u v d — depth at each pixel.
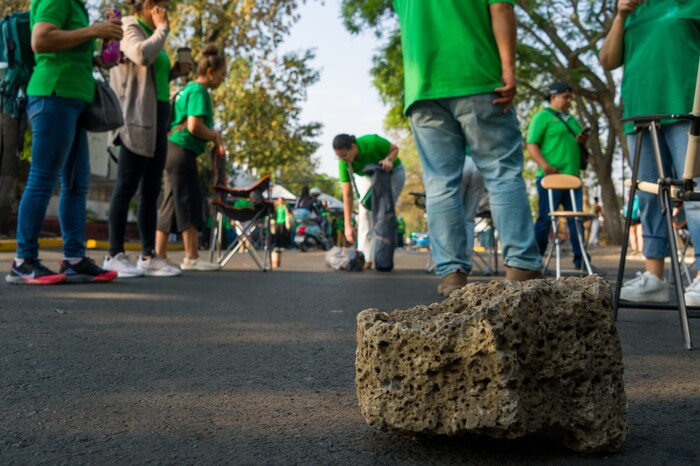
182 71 6.64
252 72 20.70
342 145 7.98
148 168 6.39
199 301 4.36
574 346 1.49
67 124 4.88
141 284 5.46
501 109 4.10
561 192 7.02
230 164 22.75
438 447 1.50
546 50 20.61
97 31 4.80
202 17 19.47
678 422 1.73
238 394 1.99
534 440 1.54
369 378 1.56
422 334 1.49
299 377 2.21
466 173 7.27
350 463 1.41
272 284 5.89
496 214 4.12
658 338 3.07
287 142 22.42
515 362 1.43
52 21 4.66
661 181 3.01
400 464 1.40
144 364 2.39
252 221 8.13
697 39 3.78
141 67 5.95
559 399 1.48
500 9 4.05
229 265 9.11
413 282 6.35
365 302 4.46
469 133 4.13
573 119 7.09
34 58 4.98
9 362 2.37
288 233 20.47
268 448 1.50
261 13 19.36
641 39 3.93
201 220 7.58
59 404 1.86
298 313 3.83
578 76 19.86
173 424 1.69
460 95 4.08
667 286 4.23
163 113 6.30
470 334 1.45
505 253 4.13
